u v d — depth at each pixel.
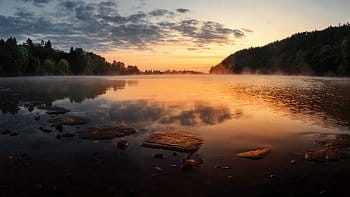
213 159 16.55
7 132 22.70
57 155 17.30
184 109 35.00
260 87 73.31
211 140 20.70
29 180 13.72
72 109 35.09
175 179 13.75
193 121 27.72
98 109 35.09
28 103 39.91
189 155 17.12
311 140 20.44
